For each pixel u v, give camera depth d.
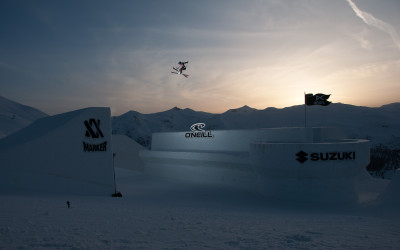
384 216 19.72
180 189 34.94
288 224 12.66
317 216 18.03
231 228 10.88
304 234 9.78
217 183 39.38
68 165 26.36
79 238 8.40
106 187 28.08
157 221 11.95
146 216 13.26
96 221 11.16
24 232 8.82
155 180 43.59
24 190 23.08
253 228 11.00
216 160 38.41
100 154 28.30
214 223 12.01
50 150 25.61
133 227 10.39
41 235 8.58
